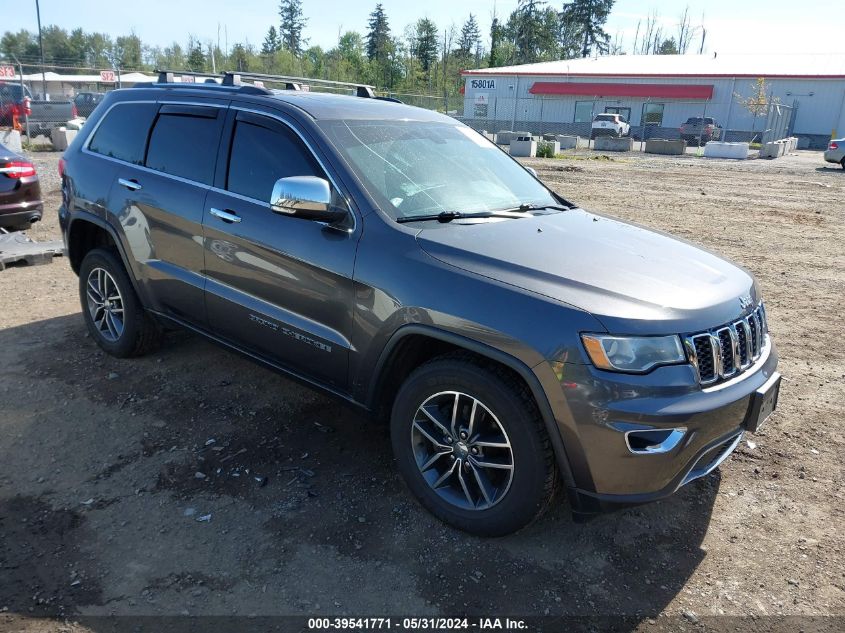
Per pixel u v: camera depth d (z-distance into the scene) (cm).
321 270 329
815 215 1266
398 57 8319
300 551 292
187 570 278
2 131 1975
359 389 329
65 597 260
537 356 265
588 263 301
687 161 2619
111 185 447
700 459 278
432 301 290
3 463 350
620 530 316
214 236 380
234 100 395
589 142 3553
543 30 8806
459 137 422
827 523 327
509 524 289
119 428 388
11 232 805
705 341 277
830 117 4000
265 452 369
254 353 383
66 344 509
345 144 351
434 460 310
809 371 515
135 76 3881
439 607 264
